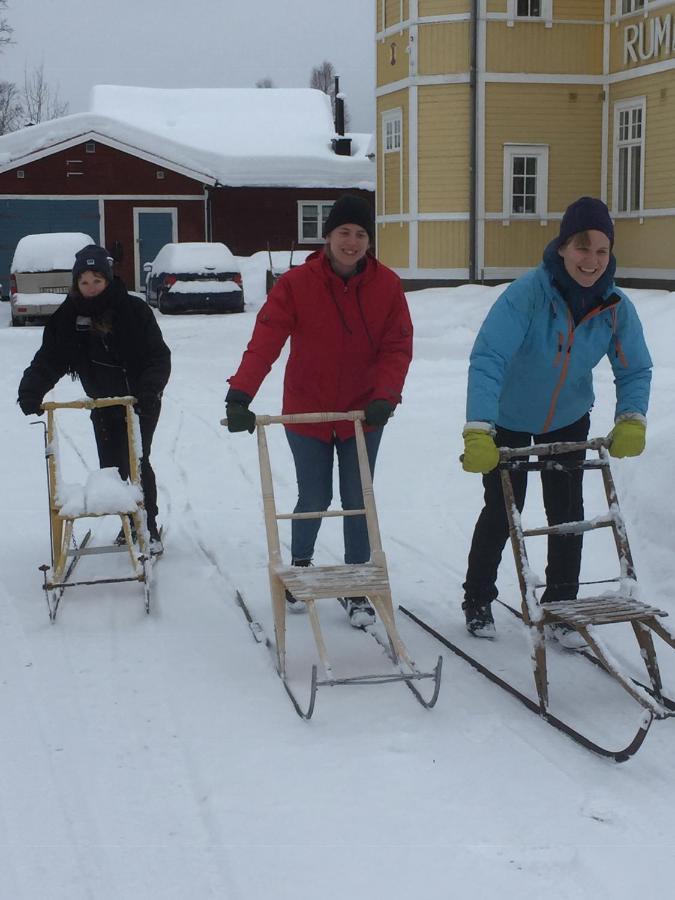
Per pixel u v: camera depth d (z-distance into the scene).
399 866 3.04
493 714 4.09
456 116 21.92
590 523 4.28
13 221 32.97
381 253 24.33
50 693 4.30
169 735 3.91
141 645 4.85
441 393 11.27
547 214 22.20
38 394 5.63
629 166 21.44
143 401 5.64
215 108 39.97
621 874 2.98
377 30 23.75
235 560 6.19
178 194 33.53
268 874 3.01
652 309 16.09
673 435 6.72
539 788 3.49
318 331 4.87
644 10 20.48
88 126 33.09
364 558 5.20
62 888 2.96
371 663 4.65
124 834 3.23
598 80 21.97
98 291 5.73
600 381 11.42
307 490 5.14
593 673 4.52
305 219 34.31
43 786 3.53
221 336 18.59
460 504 7.37
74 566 6.08
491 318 4.33
